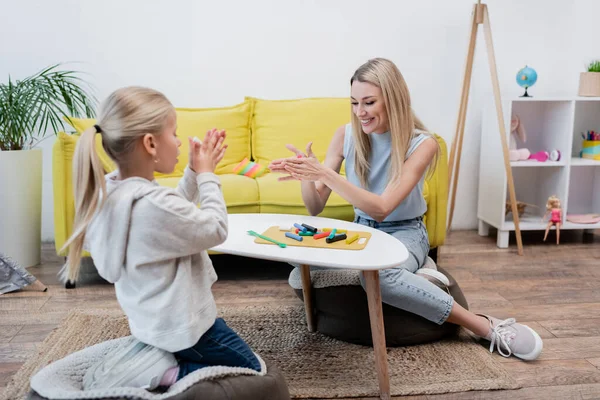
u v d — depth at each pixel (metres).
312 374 1.68
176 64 3.14
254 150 3.04
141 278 1.19
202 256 1.31
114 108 1.18
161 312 1.20
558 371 1.70
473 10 2.98
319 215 2.56
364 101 1.79
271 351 1.83
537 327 2.03
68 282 2.44
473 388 1.59
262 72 3.20
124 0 3.04
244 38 3.16
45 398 1.17
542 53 3.31
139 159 1.21
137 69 3.12
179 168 2.84
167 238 1.16
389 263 1.36
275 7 3.14
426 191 2.58
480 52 3.27
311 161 1.68
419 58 3.25
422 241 2.00
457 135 3.13
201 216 1.21
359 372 1.69
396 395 1.56
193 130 2.89
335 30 3.19
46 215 3.15
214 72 3.17
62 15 3.01
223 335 1.33
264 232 1.64
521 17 3.26
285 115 3.00
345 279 1.83
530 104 3.33
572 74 3.34
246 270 2.72
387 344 1.84
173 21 3.10
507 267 2.73
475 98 3.32
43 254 2.92
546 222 3.14
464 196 3.44
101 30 3.06
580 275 2.61
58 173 2.44
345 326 1.86
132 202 1.16
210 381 1.23
